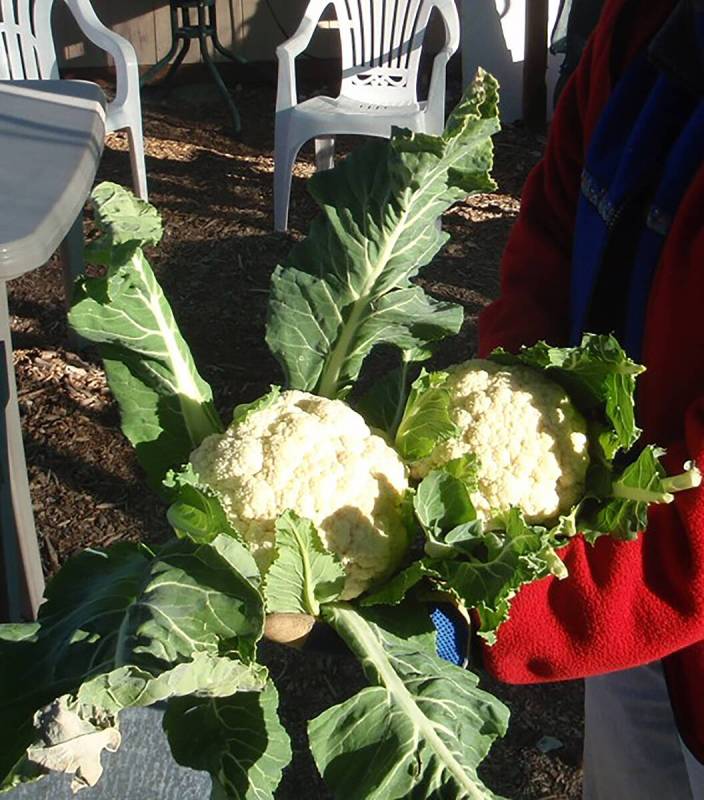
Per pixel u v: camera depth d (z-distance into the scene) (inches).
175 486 43.0
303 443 45.2
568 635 46.8
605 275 56.1
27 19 180.9
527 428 45.9
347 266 53.1
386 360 168.7
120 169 232.8
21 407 153.3
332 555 42.9
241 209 216.5
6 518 92.6
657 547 47.4
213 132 255.9
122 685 37.4
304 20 197.2
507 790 105.2
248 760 46.1
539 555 41.8
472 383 48.0
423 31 203.9
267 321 53.8
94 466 143.6
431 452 47.3
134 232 50.4
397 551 45.9
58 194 82.0
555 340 60.2
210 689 38.7
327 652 46.3
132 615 40.9
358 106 200.7
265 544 44.1
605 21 58.2
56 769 35.9
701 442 45.6
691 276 49.4
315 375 53.9
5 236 74.1
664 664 56.4
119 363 52.2
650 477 43.8
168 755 64.3
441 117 196.7
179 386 52.3
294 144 198.7
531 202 65.2
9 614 93.2
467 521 44.2
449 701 43.4
